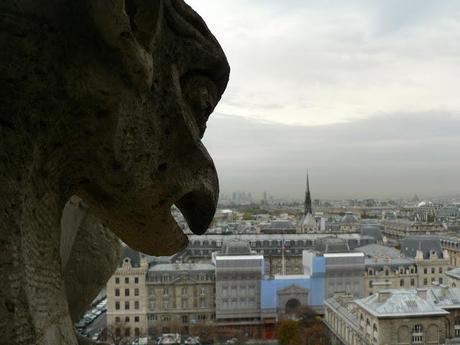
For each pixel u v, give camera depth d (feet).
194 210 23.73
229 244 344.28
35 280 17.37
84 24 17.54
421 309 206.28
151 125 20.02
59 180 19.42
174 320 321.73
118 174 19.77
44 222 18.38
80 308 29.58
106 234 30.73
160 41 20.22
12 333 15.75
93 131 18.61
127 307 318.24
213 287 329.72
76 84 17.66
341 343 249.55
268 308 319.06
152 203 21.42
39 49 16.97
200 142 22.41
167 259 387.55
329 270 325.62
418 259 350.43
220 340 288.30
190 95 22.27
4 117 16.58
